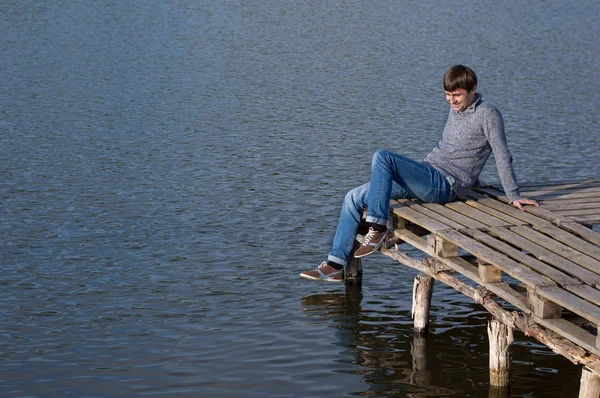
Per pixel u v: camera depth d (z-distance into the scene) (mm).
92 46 32781
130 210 13867
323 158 17562
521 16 41938
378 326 9516
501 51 32188
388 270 11336
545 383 8070
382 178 8914
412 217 8734
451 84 8766
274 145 18672
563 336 6828
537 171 16406
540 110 22281
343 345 8992
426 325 9273
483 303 8031
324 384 8094
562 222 8297
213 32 36812
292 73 27922
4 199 14414
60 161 17109
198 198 14602
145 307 10000
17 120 20938
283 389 7984
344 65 29344
